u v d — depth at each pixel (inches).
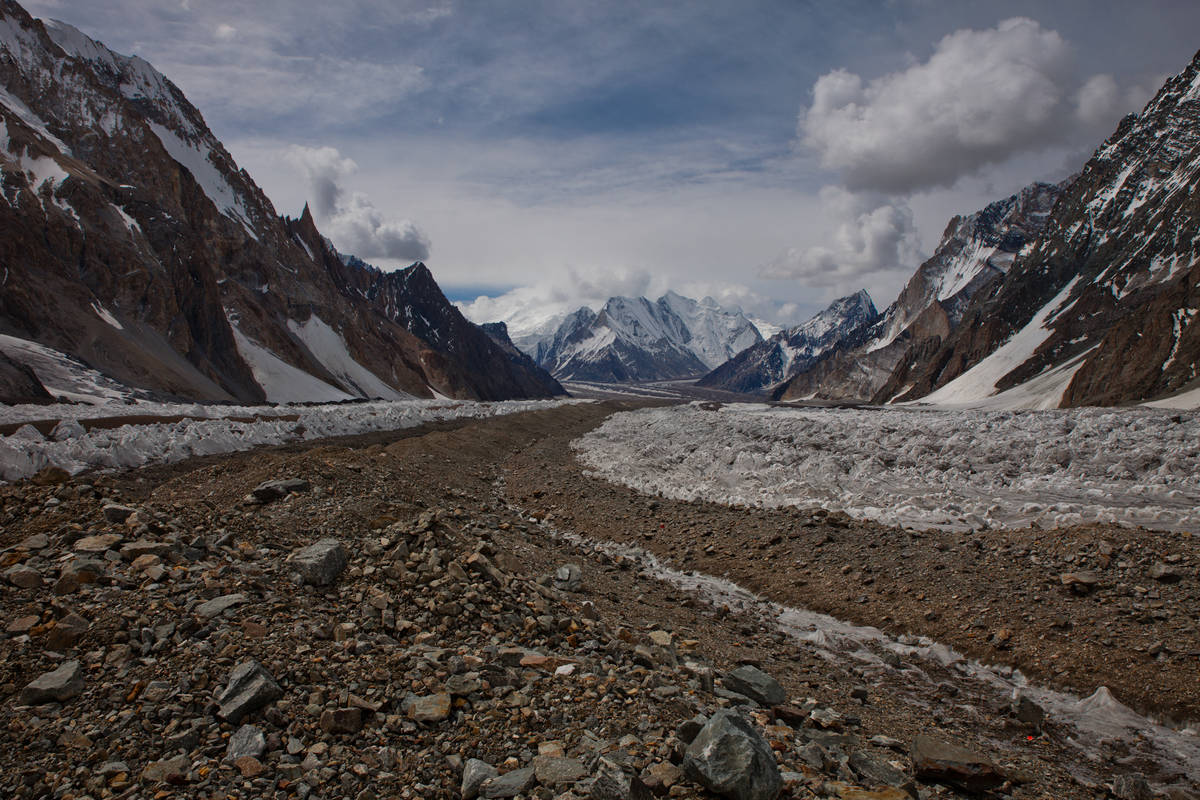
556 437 2096.5
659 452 1439.5
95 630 276.7
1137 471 944.3
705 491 965.8
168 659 266.1
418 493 695.1
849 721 333.7
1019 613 467.5
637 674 316.5
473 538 486.9
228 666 265.1
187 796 200.7
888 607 517.7
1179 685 366.6
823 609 539.2
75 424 1138.0
